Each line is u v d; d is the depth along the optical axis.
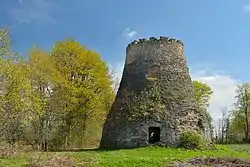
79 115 39.16
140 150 26.03
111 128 29.45
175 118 28.39
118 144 28.50
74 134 40.69
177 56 31.64
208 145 28.00
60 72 38.06
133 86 30.27
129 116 28.72
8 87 24.73
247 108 65.44
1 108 24.41
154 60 30.72
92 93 38.16
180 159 21.30
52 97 37.00
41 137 34.91
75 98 37.06
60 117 38.34
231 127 67.88
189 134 27.64
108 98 41.44
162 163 19.81
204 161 20.19
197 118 29.64
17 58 29.50
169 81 30.17
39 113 27.91
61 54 38.91
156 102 28.94
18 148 23.22
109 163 19.39
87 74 39.19
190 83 31.72
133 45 31.86
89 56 39.44
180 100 29.41
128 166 18.94
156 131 29.94
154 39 31.33
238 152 28.73
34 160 19.08
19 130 28.97
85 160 20.06
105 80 40.03
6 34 24.75
